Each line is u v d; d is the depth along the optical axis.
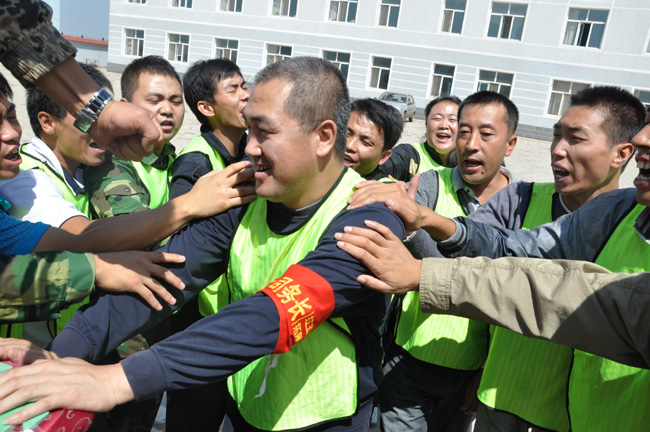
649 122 1.49
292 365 1.45
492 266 1.44
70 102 1.19
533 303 1.39
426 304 1.45
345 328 1.44
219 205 1.53
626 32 19.66
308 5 23.11
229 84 2.60
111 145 1.25
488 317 1.43
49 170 1.88
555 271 1.38
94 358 1.40
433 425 2.42
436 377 2.24
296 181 1.38
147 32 25.67
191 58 25.25
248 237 1.55
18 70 1.15
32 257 1.31
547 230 1.79
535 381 1.86
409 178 3.83
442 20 21.89
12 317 1.32
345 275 1.31
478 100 2.37
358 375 1.50
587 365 1.60
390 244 1.34
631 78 19.84
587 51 20.22
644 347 1.25
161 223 1.52
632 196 1.65
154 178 2.52
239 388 1.58
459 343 2.20
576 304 1.33
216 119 2.67
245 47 24.31
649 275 1.27
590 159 1.87
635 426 1.47
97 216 2.03
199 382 1.22
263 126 1.32
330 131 1.36
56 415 1.04
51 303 1.33
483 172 2.39
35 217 1.63
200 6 24.61
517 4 20.88
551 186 2.12
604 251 1.64
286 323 1.24
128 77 2.62
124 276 1.41
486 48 21.38
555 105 21.20
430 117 3.91
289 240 1.47
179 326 2.26
